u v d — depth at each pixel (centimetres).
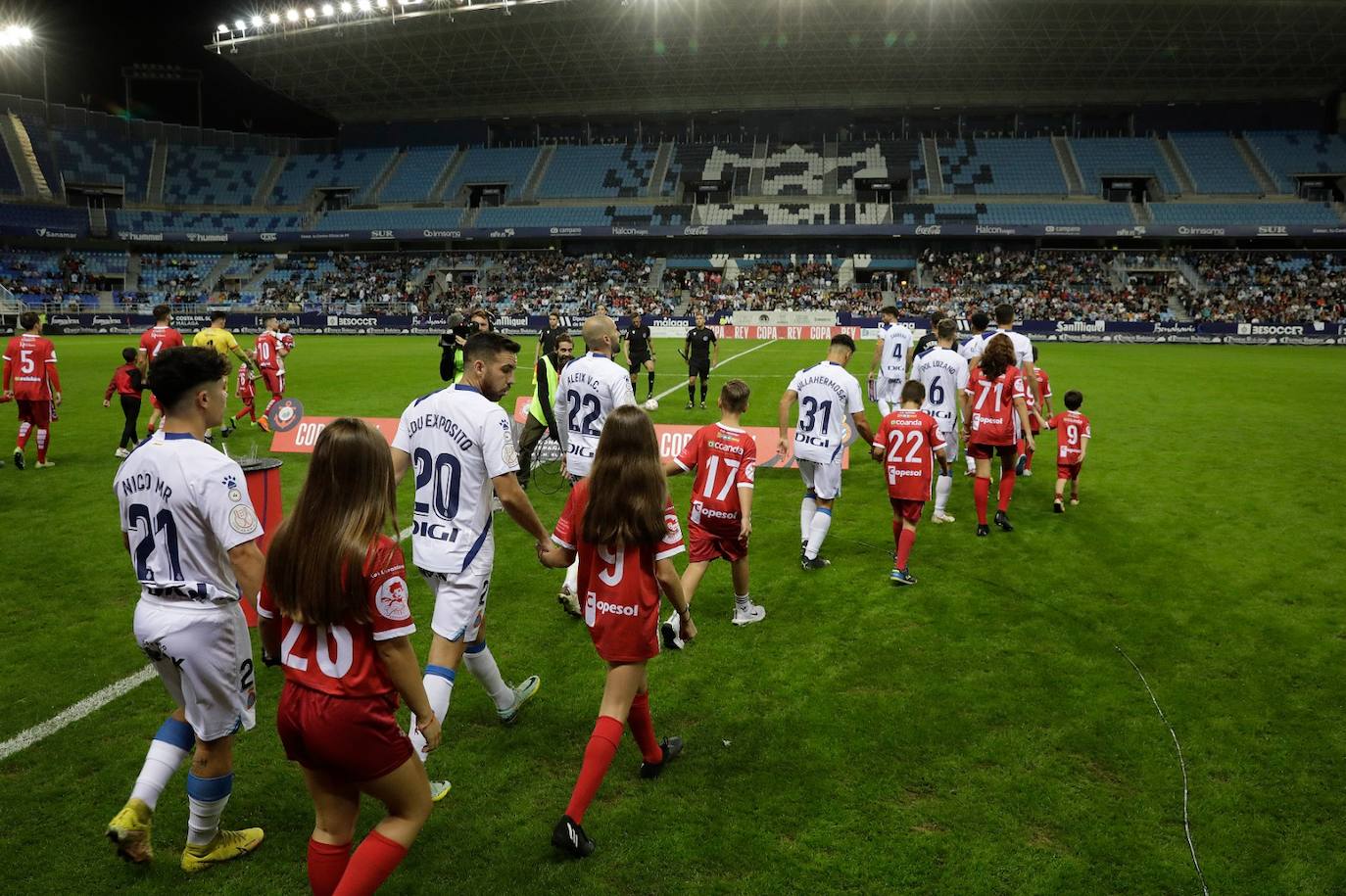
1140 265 4662
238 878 333
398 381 2092
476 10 4434
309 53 4944
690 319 4419
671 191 5331
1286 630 576
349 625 271
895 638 562
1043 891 322
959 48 4675
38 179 5003
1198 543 779
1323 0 3966
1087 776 400
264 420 1417
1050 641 557
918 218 4909
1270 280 4391
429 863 338
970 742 429
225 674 323
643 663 365
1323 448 1244
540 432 993
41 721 450
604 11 4375
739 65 5053
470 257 5306
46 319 4181
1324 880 329
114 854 346
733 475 543
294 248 5478
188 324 4588
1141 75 4956
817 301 4619
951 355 860
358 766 273
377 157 5881
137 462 315
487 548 399
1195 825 363
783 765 410
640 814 371
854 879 328
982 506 802
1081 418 880
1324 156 4866
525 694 469
